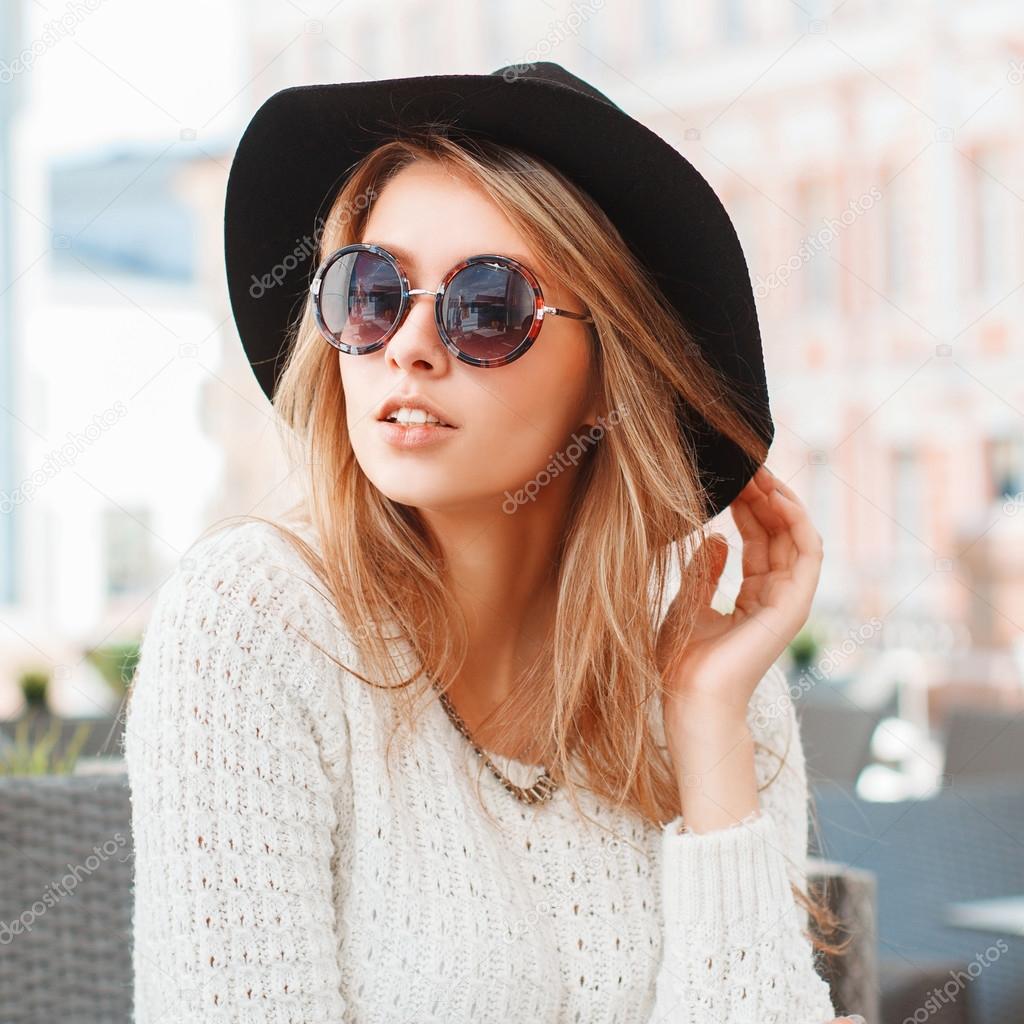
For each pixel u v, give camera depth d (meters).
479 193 1.19
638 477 1.30
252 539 1.24
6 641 5.50
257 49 15.62
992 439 14.17
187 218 8.20
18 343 7.32
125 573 8.36
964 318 14.23
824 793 2.55
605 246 1.24
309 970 1.12
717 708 1.34
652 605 1.35
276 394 1.46
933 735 5.93
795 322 15.27
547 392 1.22
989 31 13.91
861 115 14.91
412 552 1.27
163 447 6.46
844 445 14.95
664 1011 1.25
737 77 15.63
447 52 15.79
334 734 1.20
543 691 1.33
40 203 7.93
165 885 1.12
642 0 16.03
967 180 14.17
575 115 1.18
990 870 2.31
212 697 1.14
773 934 1.27
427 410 1.16
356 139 1.29
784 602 1.41
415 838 1.20
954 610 9.52
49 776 1.49
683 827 1.32
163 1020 1.10
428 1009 1.16
